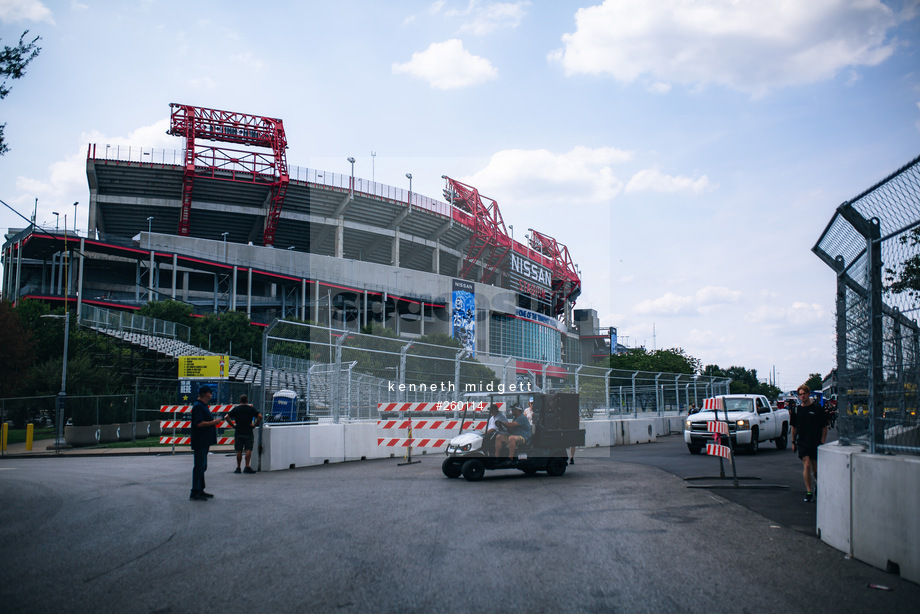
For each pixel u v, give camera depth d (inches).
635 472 636.1
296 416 738.2
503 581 238.7
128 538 327.9
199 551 296.0
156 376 2123.5
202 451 474.9
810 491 445.7
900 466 248.8
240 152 4087.1
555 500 447.2
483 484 546.6
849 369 343.3
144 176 4055.1
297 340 748.0
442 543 306.0
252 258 3804.1
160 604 217.2
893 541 251.6
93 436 1206.3
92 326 2166.6
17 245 3722.9
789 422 952.3
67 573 259.3
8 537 334.0
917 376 251.6
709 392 1690.5
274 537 325.1
